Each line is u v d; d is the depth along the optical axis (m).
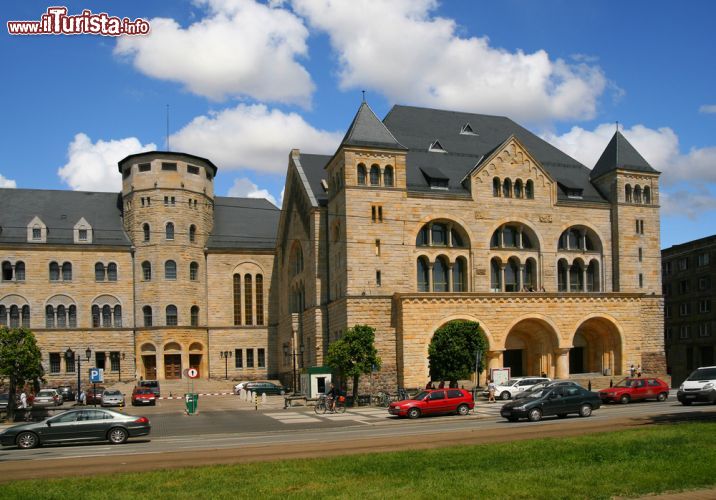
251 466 22.84
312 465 22.70
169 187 85.00
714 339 93.25
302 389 68.25
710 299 94.44
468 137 76.31
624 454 22.75
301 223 76.50
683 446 23.97
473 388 58.25
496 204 68.62
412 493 17.95
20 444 32.28
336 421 43.25
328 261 69.69
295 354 73.75
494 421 39.53
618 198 72.38
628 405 47.97
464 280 67.69
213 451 28.58
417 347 61.78
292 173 79.81
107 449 31.05
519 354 69.94
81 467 24.83
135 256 85.06
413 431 34.91
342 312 63.41
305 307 75.06
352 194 63.50
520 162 70.06
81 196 90.12
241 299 88.94
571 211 71.38
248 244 90.44
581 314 67.25
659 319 72.19
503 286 68.44
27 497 18.67
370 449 27.20
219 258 88.56
